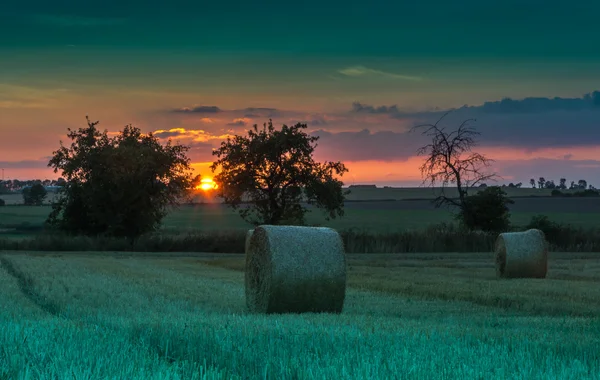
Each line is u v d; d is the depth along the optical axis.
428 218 87.56
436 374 6.44
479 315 14.11
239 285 21.48
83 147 56.59
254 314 13.72
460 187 53.72
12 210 107.75
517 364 7.06
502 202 52.16
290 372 6.54
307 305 14.27
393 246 46.75
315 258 14.32
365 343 8.36
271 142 54.09
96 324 10.40
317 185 54.38
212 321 10.73
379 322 11.12
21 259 34.03
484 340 8.96
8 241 50.56
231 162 55.12
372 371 6.48
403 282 22.78
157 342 8.54
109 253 46.44
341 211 56.16
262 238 14.62
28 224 80.88
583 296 17.97
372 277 25.39
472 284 21.81
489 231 51.91
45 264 30.22
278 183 55.38
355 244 46.53
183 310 14.46
